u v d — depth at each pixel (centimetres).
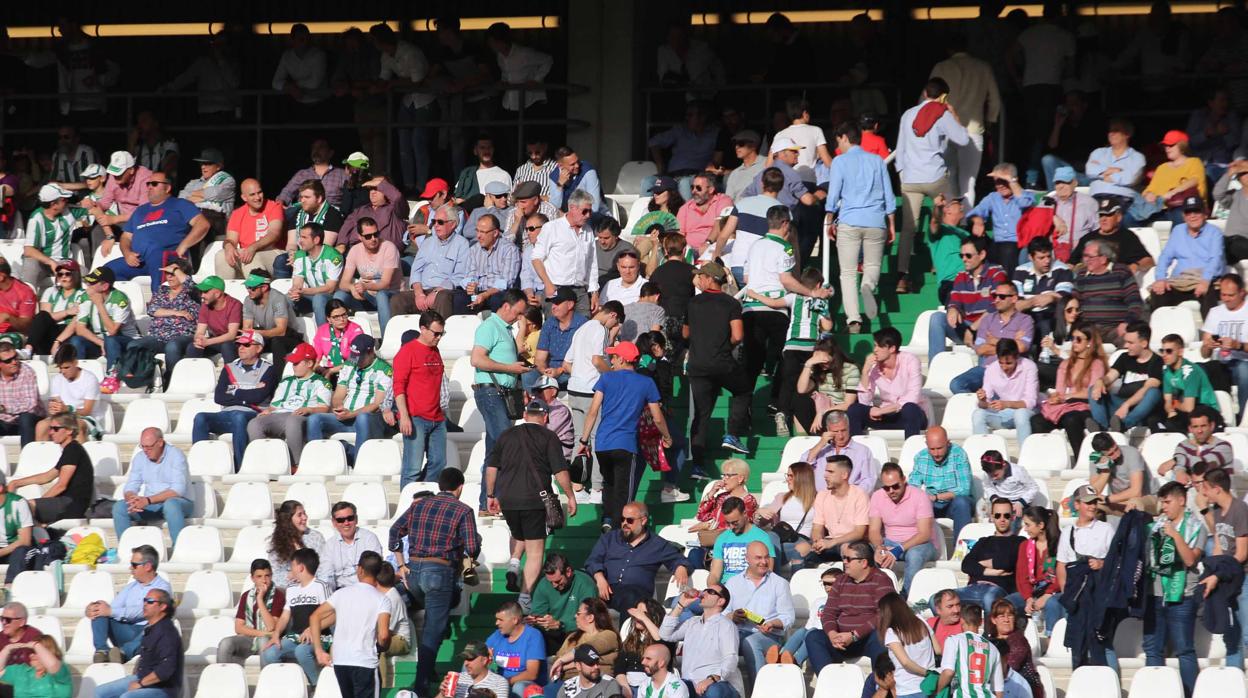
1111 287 5288
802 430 5172
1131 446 4644
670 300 5309
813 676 4206
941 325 5425
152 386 5716
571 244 5550
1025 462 4841
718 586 4128
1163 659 4147
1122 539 4072
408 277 6138
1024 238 5675
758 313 5191
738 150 6256
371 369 5281
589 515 4953
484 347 4934
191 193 6800
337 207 6444
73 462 4991
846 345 5656
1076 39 7012
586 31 7231
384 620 4206
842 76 8019
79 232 6625
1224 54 6719
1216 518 4231
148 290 6275
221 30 7962
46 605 4716
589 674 3928
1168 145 6053
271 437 5266
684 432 5306
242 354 5378
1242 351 5016
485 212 6128
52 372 5812
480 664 4047
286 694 4197
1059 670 4162
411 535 4369
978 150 6197
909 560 4403
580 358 4997
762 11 8100
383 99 7306
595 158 7219
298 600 4341
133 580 4478
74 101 7694
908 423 4972
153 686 4209
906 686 3825
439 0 8300
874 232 5566
